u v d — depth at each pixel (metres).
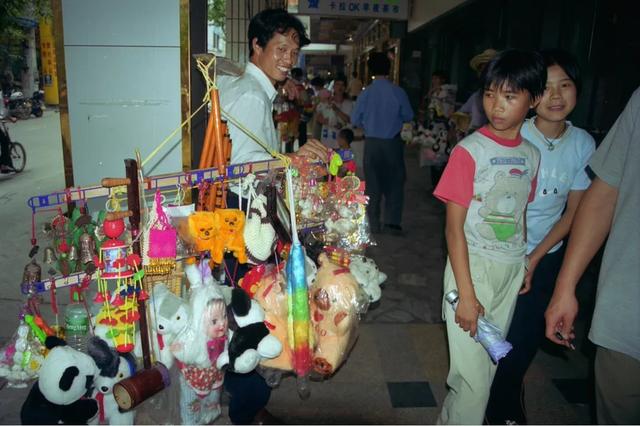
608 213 1.76
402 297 4.32
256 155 2.30
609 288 1.67
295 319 1.94
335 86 7.84
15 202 7.01
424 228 6.33
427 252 5.46
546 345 3.46
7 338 3.38
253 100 2.36
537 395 2.96
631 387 1.67
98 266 1.76
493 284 2.12
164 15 3.01
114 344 1.85
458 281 2.01
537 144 2.35
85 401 1.87
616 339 1.65
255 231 2.01
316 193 2.33
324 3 9.63
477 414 2.20
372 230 6.06
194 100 3.14
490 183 2.04
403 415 2.79
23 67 22.89
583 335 3.53
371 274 2.35
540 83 1.93
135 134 3.14
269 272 2.16
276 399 2.89
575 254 1.81
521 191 2.06
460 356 2.17
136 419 2.12
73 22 3.01
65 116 3.10
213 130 2.10
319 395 2.94
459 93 10.01
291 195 1.98
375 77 5.69
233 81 2.53
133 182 1.77
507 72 1.92
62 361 1.73
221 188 2.10
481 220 2.08
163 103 3.11
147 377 1.82
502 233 2.08
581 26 5.15
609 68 4.59
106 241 1.81
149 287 1.92
